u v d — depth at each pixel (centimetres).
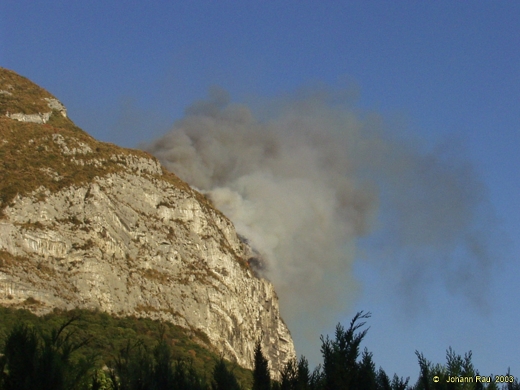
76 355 7188
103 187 16188
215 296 16500
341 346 6450
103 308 14475
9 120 16912
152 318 15038
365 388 6312
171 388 6253
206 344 15350
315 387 6544
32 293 13612
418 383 6569
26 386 5234
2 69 19838
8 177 15225
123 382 6050
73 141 16775
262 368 6806
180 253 16650
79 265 14712
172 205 17275
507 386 6500
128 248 15825
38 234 14562
